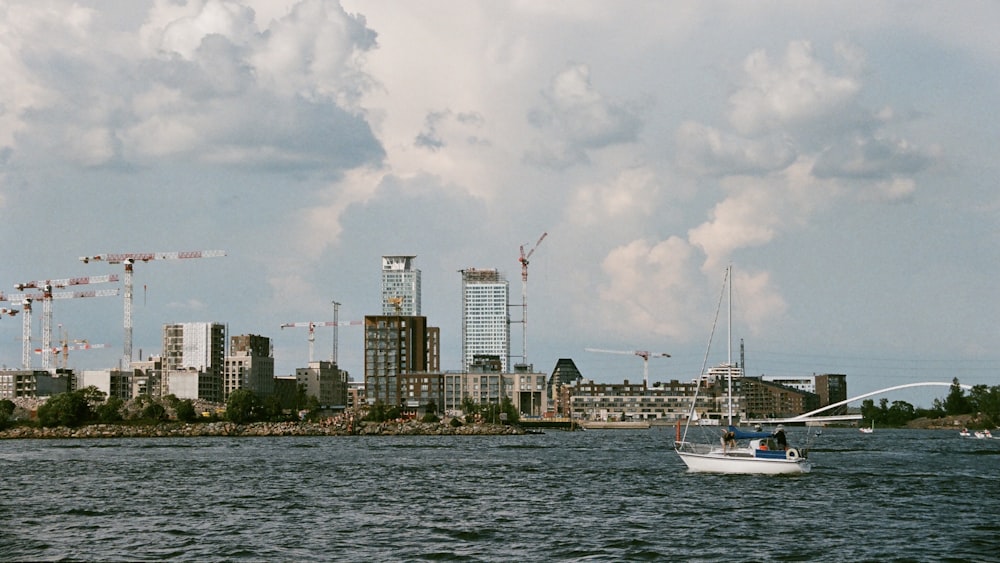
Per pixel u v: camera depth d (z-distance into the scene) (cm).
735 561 7294
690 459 14112
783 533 8488
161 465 17212
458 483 13238
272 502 10938
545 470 15488
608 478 13700
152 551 7762
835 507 10169
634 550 7712
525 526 8931
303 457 19900
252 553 7656
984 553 7619
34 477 14512
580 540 8156
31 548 7906
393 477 14325
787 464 13412
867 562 7262
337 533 8594
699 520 9244
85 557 7531
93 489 12531
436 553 7619
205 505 10669
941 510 9975
